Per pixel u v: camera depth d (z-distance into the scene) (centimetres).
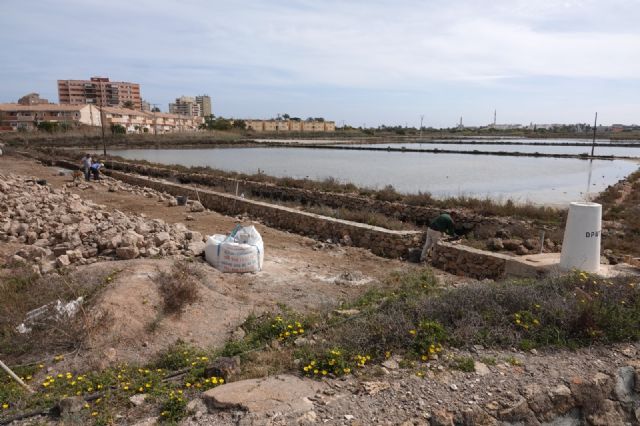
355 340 534
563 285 654
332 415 411
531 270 873
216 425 397
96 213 1302
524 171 3809
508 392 454
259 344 574
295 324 612
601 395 487
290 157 5412
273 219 1630
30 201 1437
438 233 1127
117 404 445
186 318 659
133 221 1227
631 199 1992
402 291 745
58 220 1185
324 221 1424
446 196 2152
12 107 9194
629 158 5181
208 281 807
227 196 1894
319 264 1071
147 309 641
